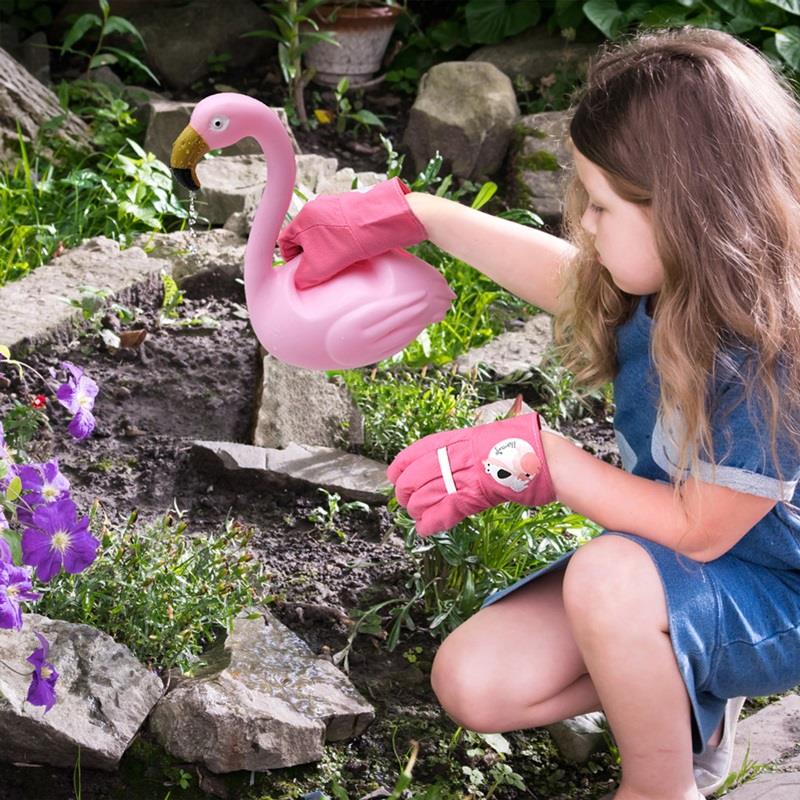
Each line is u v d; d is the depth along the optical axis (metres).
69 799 2.10
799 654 2.02
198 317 3.56
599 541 1.97
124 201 3.93
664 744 1.96
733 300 1.74
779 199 1.75
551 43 5.07
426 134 4.64
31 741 2.10
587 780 2.27
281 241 2.11
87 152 4.37
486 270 2.16
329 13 4.91
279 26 4.74
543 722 2.14
